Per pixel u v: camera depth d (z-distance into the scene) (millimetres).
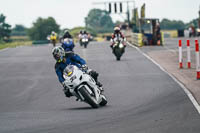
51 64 106250
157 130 33531
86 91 46344
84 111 45344
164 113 41438
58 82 75062
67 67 46875
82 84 46625
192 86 62781
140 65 95750
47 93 63469
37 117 43156
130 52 134000
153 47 156500
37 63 109938
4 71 95812
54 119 41188
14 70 97062
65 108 49312
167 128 34062
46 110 48438
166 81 69438
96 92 47438
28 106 52875
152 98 53250
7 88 71125
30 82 76938
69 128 36000
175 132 32562
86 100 46406
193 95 54219
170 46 160250
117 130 34188
